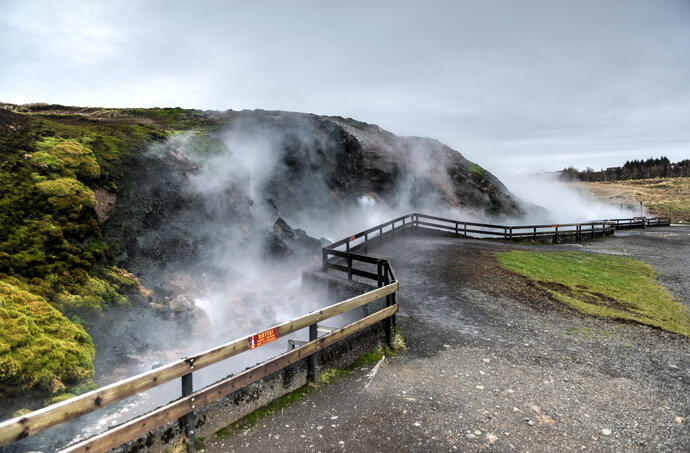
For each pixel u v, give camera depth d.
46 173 8.99
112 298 7.63
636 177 167.25
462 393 5.01
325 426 4.21
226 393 3.93
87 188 9.38
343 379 5.28
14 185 8.16
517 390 5.12
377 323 6.29
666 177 150.50
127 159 12.09
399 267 13.02
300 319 4.71
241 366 6.88
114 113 21.72
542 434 4.13
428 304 9.15
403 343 6.66
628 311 9.34
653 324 8.34
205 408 3.89
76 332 5.65
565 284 11.62
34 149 9.73
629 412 4.61
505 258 14.85
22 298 5.49
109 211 10.14
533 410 4.62
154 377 3.29
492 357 6.24
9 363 4.24
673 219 61.84
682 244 23.77
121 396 3.07
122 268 9.62
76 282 7.20
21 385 4.32
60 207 8.31
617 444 3.97
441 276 11.81
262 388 4.48
